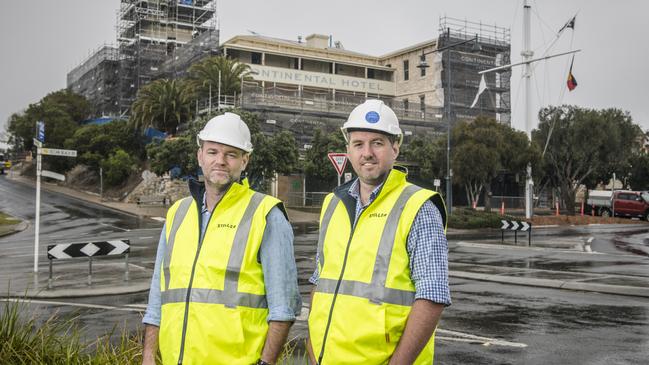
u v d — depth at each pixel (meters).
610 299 10.55
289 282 3.15
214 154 3.25
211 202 3.32
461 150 37.88
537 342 7.30
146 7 79.06
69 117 66.12
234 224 3.16
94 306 9.77
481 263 16.36
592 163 43.88
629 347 7.05
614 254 19.05
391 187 2.95
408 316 2.74
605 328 8.11
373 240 2.85
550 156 44.16
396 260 2.79
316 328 2.91
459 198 52.38
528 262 16.58
